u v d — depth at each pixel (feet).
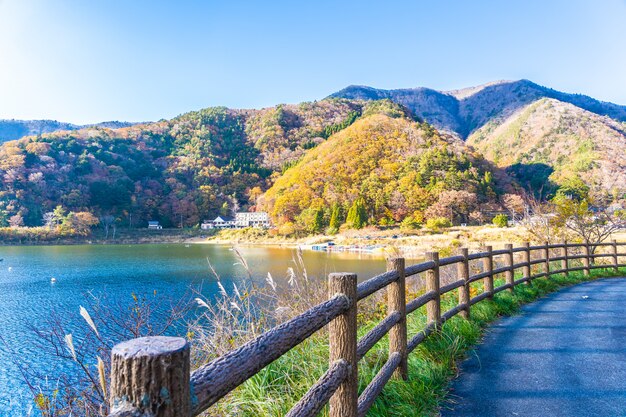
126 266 133.59
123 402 2.73
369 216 280.10
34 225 312.71
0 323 50.52
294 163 444.55
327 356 11.06
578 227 50.26
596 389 10.85
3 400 25.94
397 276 11.00
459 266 18.21
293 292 17.33
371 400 8.45
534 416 9.32
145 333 12.96
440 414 9.54
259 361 4.32
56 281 97.19
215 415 8.59
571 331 17.25
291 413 5.36
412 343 11.96
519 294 24.79
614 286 31.01
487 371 12.42
